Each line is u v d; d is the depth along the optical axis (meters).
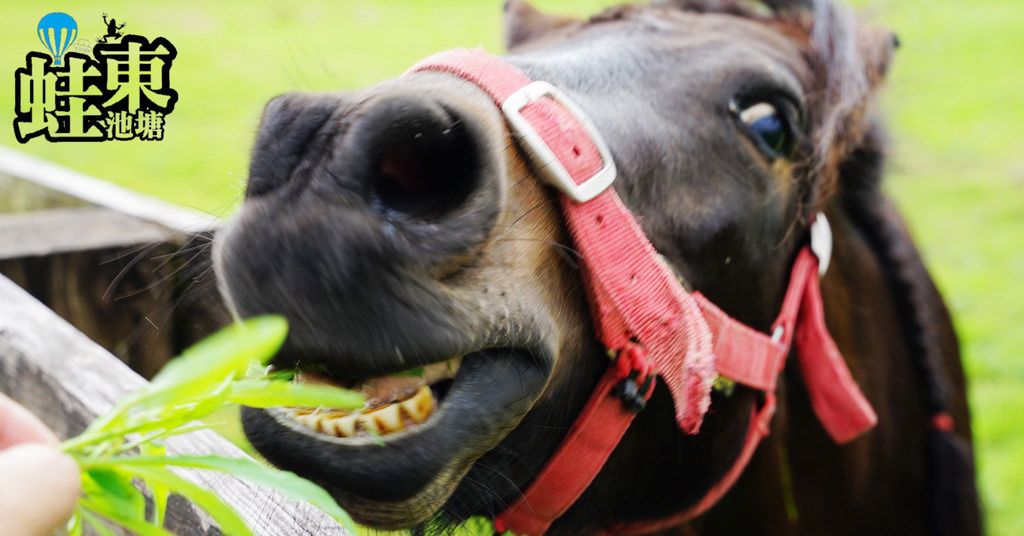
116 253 2.45
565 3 9.35
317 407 1.07
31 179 3.06
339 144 0.97
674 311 1.31
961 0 13.58
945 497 2.38
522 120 1.19
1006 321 5.19
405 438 1.04
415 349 0.99
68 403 1.60
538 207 1.21
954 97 9.25
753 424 1.77
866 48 2.05
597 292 1.25
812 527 2.29
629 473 1.62
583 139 1.24
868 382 2.25
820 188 1.85
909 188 6.84
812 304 1.86
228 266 0.99
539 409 1.30
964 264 5.88
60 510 0.61
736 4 2.04
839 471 2.21
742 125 1.66
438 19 13.24
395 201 1.01
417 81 1.16
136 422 0.82
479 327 1.06
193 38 12.16
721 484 1.76
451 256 1.00
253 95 9.26
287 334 0.98
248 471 0.81
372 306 0.97
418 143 1.00
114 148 7.86
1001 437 4.26
